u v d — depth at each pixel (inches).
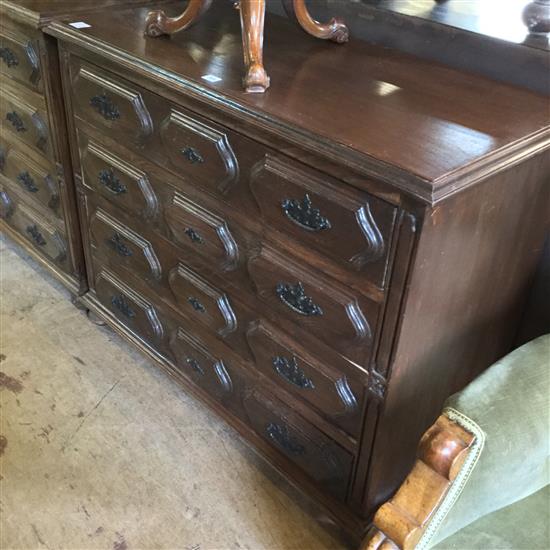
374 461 44.7
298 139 37.2
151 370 66.6
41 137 60.9
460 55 49.3
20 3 55.5
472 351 47.8
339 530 51.5
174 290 55.1
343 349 42.4
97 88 51.1
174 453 58.1
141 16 56.2
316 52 50.5
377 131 37.6
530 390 31.5
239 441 59.6
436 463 29.5
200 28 54.1
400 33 52.2
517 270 47.1
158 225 53.2
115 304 65.2
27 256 82.0
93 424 60.4
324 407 46.0
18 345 68.5
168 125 46.2
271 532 52.1
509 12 52.5
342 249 38.2
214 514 53.2
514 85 47.0
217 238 47.3
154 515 52.8
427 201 32.4
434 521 30.7
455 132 38.4
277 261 43.5
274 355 48.1
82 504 53.4
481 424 29.7
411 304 37.3
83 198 61.1
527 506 36.0
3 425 59.6
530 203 42.9
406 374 41.4
